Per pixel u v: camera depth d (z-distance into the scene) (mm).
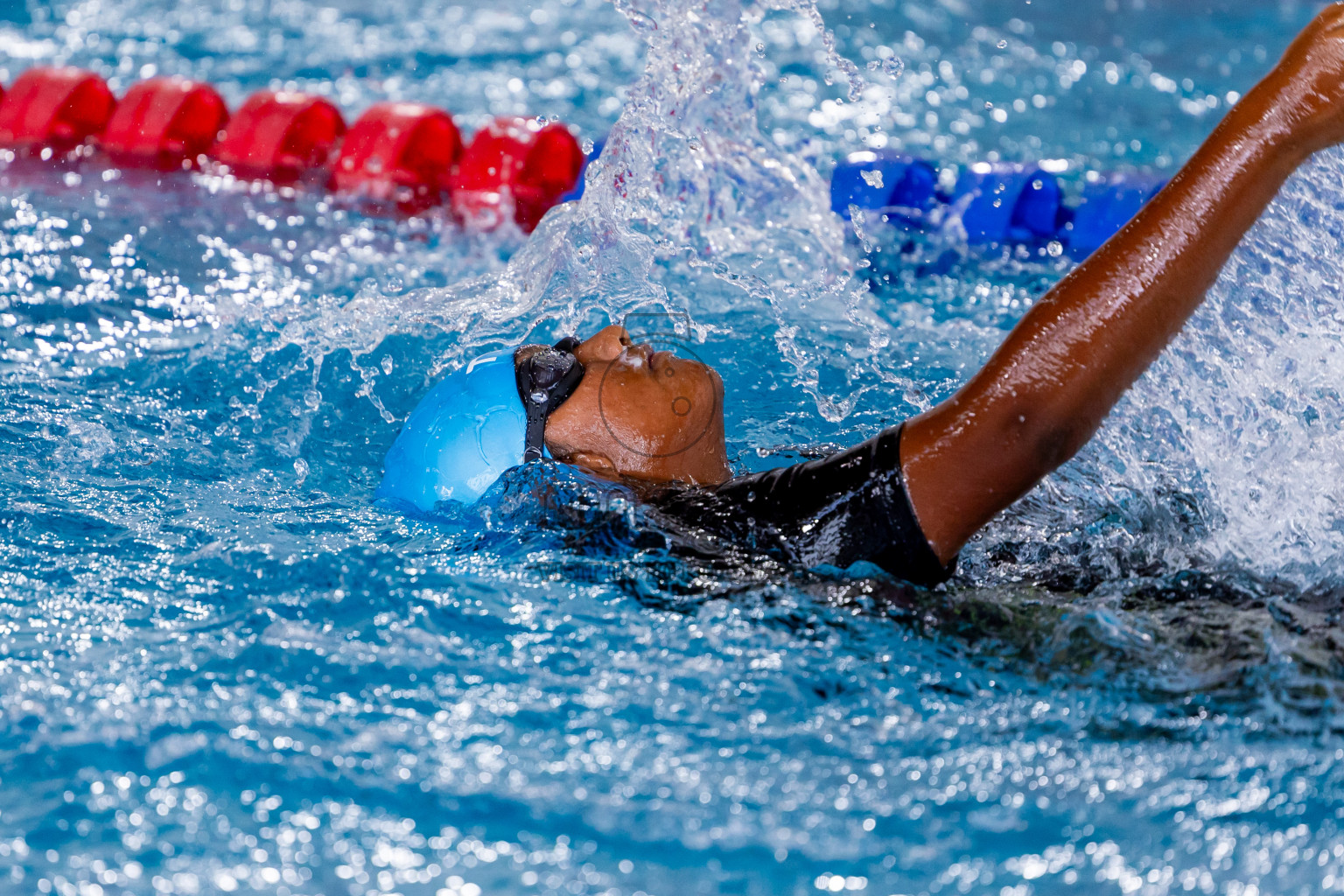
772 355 10859
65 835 4922
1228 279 7688
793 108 20047
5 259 12688
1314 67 6391
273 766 5332
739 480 7137
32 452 8641
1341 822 4957
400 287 12484
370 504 8016
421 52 24234
